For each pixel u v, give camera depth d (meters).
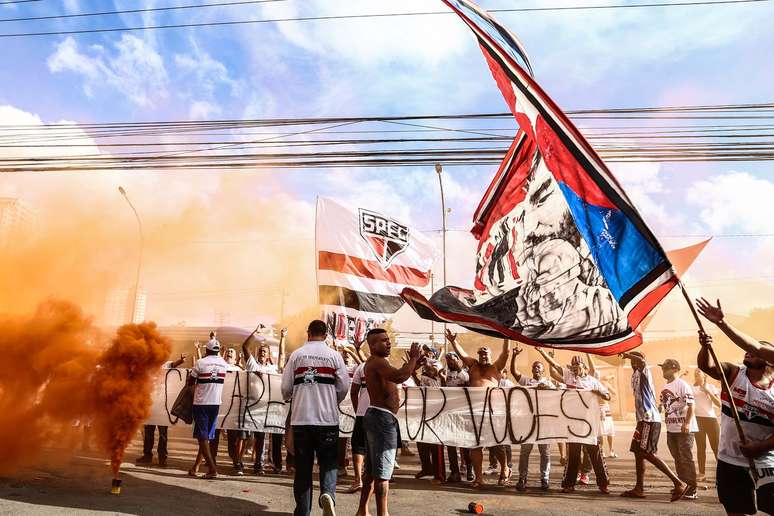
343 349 9.43
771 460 3.98
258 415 8.54
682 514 6.06
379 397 5.36
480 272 8.69
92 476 6.89
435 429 8.20
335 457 5.20
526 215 8.23
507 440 7.86
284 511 5.80
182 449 11.21
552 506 6.46
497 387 8.39
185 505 5.68
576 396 7.89
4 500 5.13
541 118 5.52
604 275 4.88
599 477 7.55
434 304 8.23
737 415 4.04
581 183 5.10
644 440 7.17
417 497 6.89
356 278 9.96
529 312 7.69
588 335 6.98
